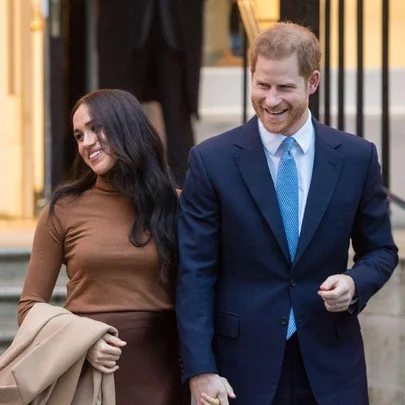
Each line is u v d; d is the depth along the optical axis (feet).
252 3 75.20
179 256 43.21
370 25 95.71
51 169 99.40
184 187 43.86
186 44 82.89
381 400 58.44
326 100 66.08
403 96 93.71
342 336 43.04
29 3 100.78
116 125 44.11
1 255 68.64
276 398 42.57
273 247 42.32
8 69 99.45
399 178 91.40
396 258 44.04
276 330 42.22
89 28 96.12
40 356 41.47
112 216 44.34
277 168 42.86
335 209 42.57
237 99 99.25
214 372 41.47
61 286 66.95
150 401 43.52
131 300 43.60
